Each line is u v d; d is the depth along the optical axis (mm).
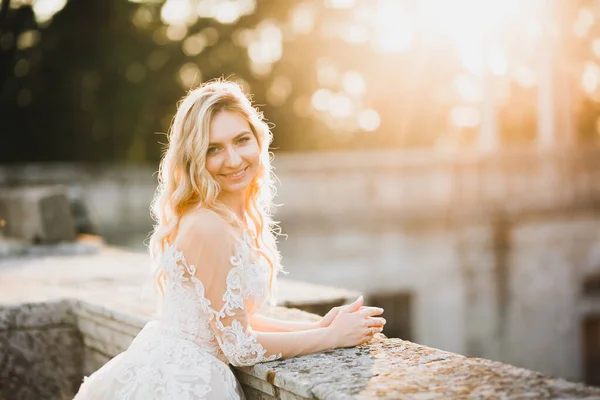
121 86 26000
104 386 2738
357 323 2820
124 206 15719
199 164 2666
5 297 4598
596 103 25688
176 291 2697
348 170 16688
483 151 17656
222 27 27594
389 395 2199
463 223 17344
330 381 2381
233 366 2803
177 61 26672
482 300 17453
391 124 30156
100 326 4219
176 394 2574
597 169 19016
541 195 18328
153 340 2760
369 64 29141
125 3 25031
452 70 28594
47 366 4484
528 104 27953
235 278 2617
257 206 3016
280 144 29969
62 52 24812
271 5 27812
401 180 17047
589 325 18984
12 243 8547
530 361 17859
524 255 17953
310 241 16219
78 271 6145
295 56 28828
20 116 25547
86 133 26078
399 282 16766
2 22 20984
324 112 31062
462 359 2576
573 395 2117
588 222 18844
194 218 2652
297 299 4297
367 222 16641
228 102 2729
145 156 27172
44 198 8344
